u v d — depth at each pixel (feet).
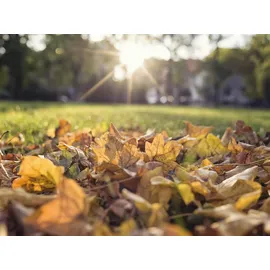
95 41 106.01
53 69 107.14
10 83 104.42
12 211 3.79
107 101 120.37
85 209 3.58
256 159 6.43
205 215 3.85
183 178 4.76
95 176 4.92
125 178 4.69
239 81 135.64
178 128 16.80
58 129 10.29
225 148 7.09
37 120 18.37
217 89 124.88
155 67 119.03
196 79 138.41
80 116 26.11
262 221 3.34
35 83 108.99
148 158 5.79
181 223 3.93
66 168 5.64
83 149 7.43
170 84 125.59
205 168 5.83
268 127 17.60
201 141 7.22
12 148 9.16
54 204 3.38
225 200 4.48
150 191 4.39
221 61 110.42
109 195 4.56
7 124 15.48
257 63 80.12
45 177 4.66
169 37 111.04
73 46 103.14
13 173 6.00
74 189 3.45
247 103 119.14
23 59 94.79
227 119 27.43
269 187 5.04
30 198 3.97
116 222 4.02
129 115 30.12
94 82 123.03
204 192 4.41
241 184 4.54
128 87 120.98
